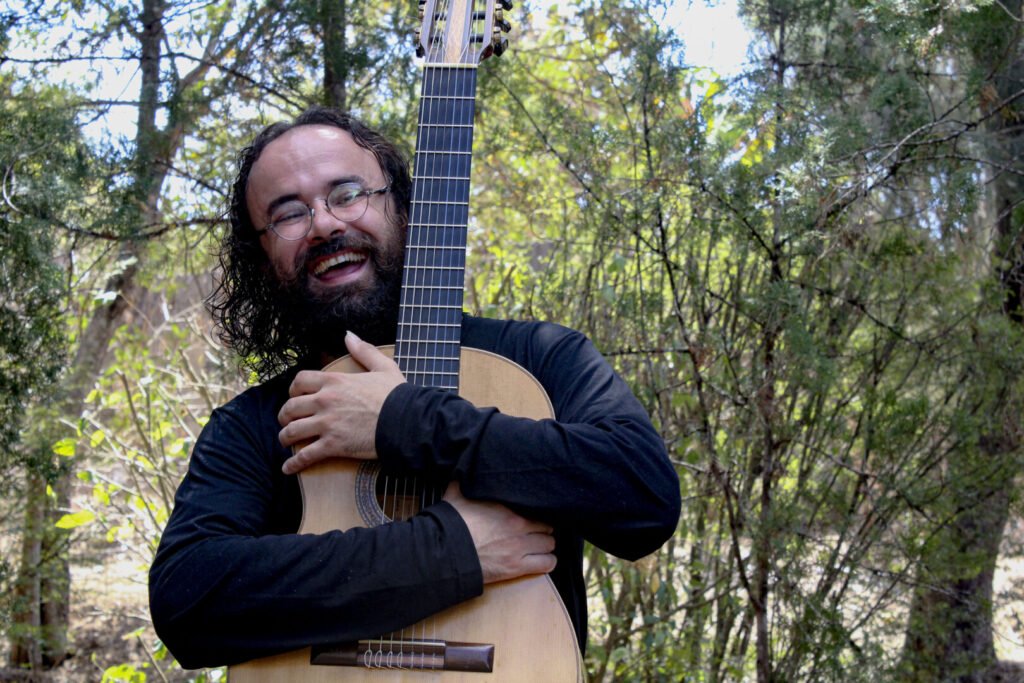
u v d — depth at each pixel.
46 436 3.63
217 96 3.78
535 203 4.04
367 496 1.64
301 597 1.49
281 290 1.92
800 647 3.46
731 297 3.52
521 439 1.56
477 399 1.72
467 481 1.55
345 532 1.54
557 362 1.81
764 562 3.47
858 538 3.57
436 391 1.62
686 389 3.62
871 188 3.13
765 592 3.48
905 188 3.27
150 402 4.89
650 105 3.47
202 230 3.93
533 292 3.89
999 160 3.53
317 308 1.83
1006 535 3.81
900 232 3.39
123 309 4.91
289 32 3.71
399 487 1.65
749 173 3.16
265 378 2.35
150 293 5.93
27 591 4.63
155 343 6.29
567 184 3.99
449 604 1.51
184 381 5.00
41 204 3.22
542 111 3.79
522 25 3.87
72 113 3.45
